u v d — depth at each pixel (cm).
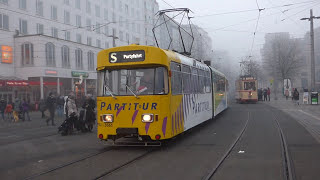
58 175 655
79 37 4547
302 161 755
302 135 1172
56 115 2409
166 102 909
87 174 657
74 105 1334
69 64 3903
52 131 1446
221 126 1509
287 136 1154
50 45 3616
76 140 1148
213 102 1666
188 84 1155
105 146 1005
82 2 4606
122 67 935
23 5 3656
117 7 5494
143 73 920
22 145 1057
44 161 798
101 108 941
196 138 1150
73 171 686
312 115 1994
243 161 763
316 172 652
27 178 635
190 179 613
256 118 1866
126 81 927
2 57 3400
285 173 648
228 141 1062
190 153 872
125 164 744
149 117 895
